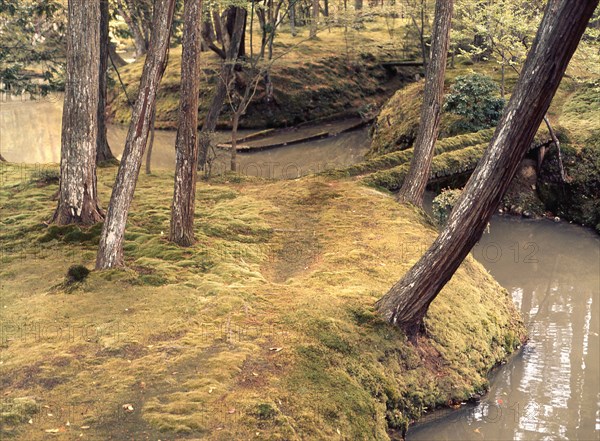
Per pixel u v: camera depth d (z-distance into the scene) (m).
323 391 7.65
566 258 16.48
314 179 16.70
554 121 21.28
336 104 35.62
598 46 20.75
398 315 9.27
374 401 8.05
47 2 19.14
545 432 9.05
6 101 40.06
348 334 8.85
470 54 23.00
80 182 12.56
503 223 18.58
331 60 37.94
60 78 20.25
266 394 7.30
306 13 42.88
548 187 19.33
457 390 9.26
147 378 7.44
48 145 28.41
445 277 9.02
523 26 20.64
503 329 11.32
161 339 8.38
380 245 12.30
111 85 21.94
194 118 11.39
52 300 9.50
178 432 6.54
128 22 22.61
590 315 13.41
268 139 30.09
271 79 34.78
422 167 14.92
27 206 14.06
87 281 9.97
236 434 6.59
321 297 9.77
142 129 10.37
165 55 10.24
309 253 12.14
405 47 39.88
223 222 13.32
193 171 11.63
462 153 17.72
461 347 9.88
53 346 8.11
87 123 12.48
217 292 9.76
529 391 10.18
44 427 6.52
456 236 8.70
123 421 6.68
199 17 10.81
